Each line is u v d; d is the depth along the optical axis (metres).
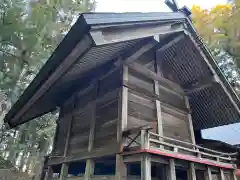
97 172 7.95
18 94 12.62
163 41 6.98
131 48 5.64
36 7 12.52
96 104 6.22
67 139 6.99
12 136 14.79
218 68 7.27
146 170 3.94
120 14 4.09
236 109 7.82
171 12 5.89
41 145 15.75
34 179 13.80
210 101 8.30
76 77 6.32
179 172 7.75
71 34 3.61
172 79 7.76
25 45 11.59
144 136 4.19
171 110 6.91
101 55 5.28
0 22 10.63
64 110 8.23
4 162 13.84
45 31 12.53
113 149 4.73
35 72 13.48
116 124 5.10
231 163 7.17
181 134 6.84
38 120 15.52
